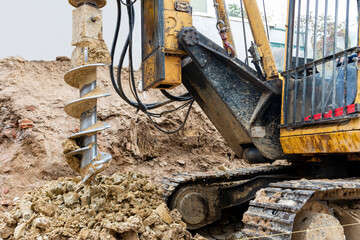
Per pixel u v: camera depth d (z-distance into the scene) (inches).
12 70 306.2
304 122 184.2
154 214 170.1
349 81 167.3
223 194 235.3
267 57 212.2
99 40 177.0
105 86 332.8
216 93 201.3
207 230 236.8
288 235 138.6
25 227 167.6
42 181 254.7
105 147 287.0
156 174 298.7
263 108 206.7
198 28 415.8
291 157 210.5
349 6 165.6
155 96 348.8
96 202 173.3
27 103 285.3
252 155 227.1
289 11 203.5
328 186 148.2
